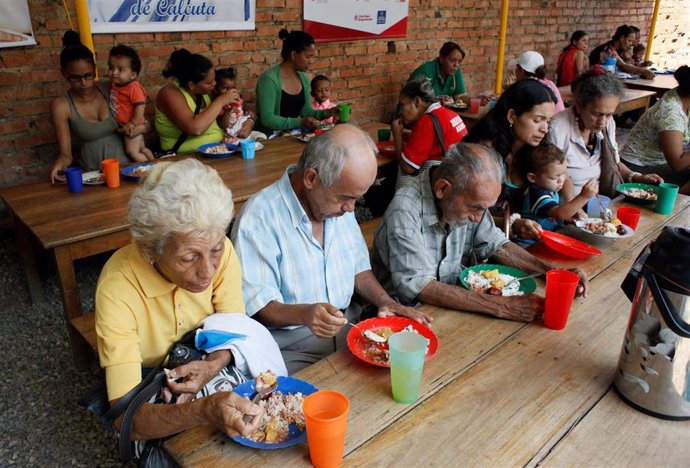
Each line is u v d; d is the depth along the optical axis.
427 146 3.02
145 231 1.10
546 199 2.39
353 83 5.43
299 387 1.20
